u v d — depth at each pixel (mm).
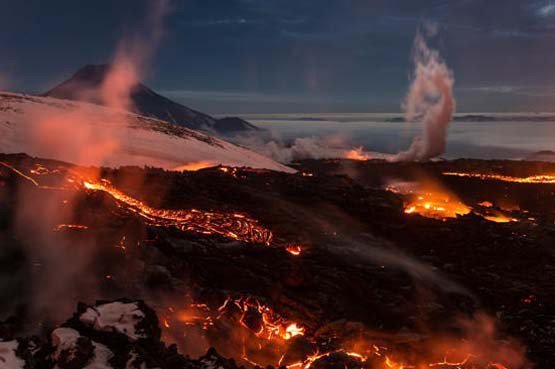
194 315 10609
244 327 10531
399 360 10156
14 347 6699
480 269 14344
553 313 12125
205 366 7074
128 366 6547
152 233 13562
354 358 9516
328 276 12883
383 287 12883
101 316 7305
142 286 11375
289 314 11398
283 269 12484
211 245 13555
